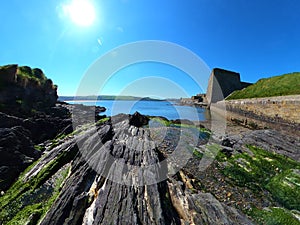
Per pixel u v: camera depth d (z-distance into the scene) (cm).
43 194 793
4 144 1085
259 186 1005
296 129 2105
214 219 632
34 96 2759
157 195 686
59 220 573
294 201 845
